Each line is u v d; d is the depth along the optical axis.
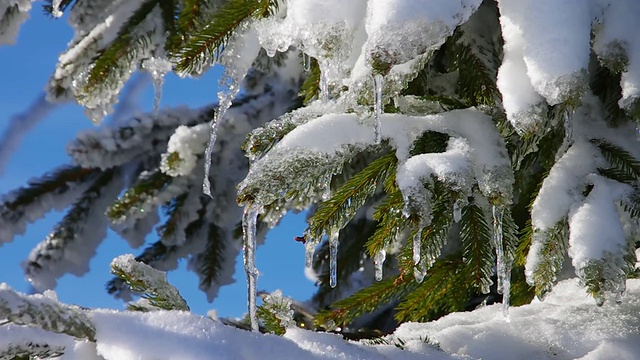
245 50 1.42
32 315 1.03
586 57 1.18
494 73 1.45
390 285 1.60
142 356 1.06
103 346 1.07
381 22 1.10
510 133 1.40
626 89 1.24
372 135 1.32
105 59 1.77
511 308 1.39
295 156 1.27
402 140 1.34
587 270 1.24
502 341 1.27
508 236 1.35
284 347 1.10
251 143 1.33
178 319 1.09
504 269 1.30
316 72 1.53
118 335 1.08
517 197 1.65
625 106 1.24
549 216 1.32
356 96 1.31
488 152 1.32
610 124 1.43
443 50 1.58
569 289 1.44
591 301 1.37
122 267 1.24
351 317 1.59
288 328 1.18
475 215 1.40
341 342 1.16
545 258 1.29
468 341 1.28
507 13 1.22
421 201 1.24
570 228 1.28
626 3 1.25
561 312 1.33
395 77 1.30
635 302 1.34
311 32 1.25
